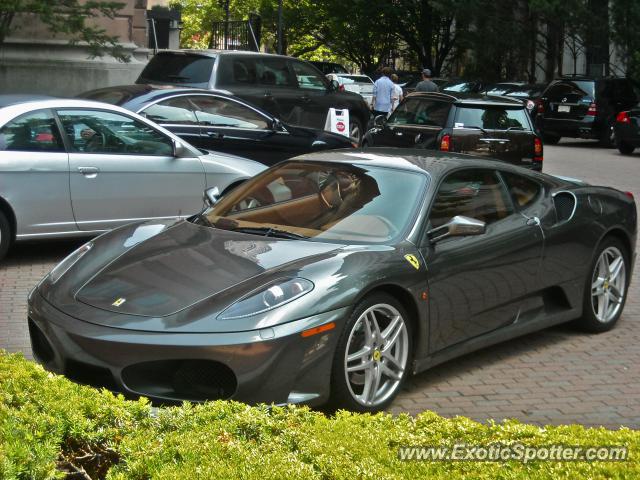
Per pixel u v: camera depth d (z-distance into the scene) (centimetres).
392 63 5075
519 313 623
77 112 884
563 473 310
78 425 353
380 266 514
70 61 1945
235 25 2984
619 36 3159
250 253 526
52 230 865
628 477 305
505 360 630
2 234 841
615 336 696
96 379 479
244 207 604
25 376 395
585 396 564
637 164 2044
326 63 3691
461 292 567
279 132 1199
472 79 3725
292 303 473
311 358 471
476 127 1314
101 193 884
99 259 547
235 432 348
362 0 4106
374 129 1442
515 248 608
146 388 464
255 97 1558
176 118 1120
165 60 1552
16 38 1902
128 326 468
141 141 918
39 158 849
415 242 548
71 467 353
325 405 512
